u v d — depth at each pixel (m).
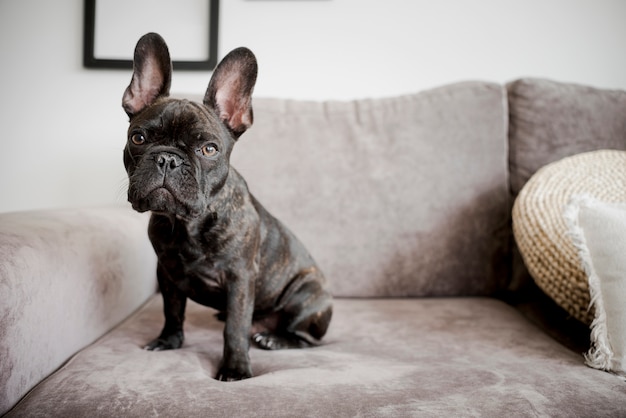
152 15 1.23
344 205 1.06
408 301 1.03
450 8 1.27
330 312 0.89
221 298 0.82
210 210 0.76
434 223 1.06
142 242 0.99
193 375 0.69
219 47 1.26
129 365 0.71
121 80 1.24
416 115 1.10
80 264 0.77
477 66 1.27
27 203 1.26
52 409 0.61
